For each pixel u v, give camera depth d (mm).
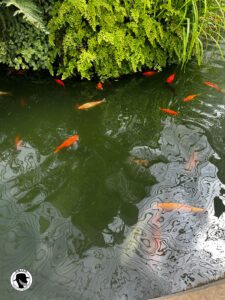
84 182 1854
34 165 1944
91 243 1573
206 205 1761
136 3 2422
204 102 2451
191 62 2805
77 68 2484
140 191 1818
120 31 2426
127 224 1657
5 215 1670
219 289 1374
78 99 2441
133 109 2398
